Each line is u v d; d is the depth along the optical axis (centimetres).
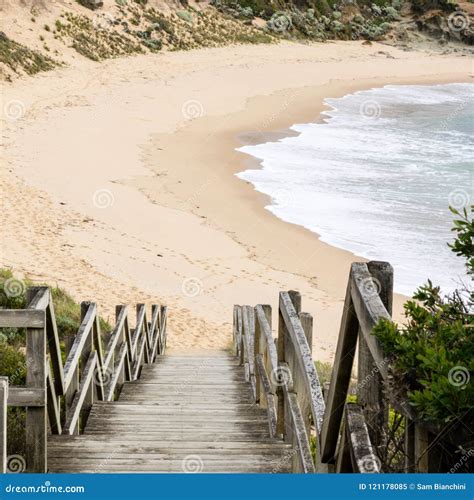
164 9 6681
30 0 5400
